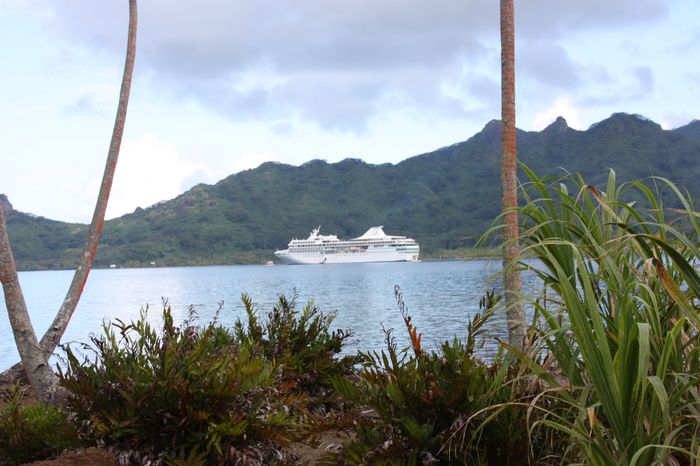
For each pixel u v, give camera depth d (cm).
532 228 300
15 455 436
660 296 293
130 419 398
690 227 296
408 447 358
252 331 671
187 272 18425
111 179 688
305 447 492
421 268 14350
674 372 273
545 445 344
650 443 242
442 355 414
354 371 622
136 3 727
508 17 664
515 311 450
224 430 395
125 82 707
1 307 4625
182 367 427
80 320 2827
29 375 568
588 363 251
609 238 313
